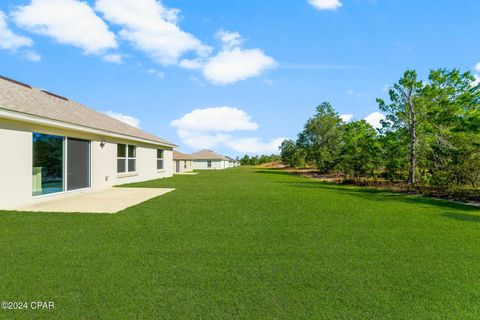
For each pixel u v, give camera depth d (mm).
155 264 3871
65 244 4715
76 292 3051
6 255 4164
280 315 2648
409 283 3352
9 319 2537
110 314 2631
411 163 16828
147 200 9961
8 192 8414
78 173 12344
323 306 2816
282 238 5203
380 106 19281
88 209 8047
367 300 2941
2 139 8227
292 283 3326
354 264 3947
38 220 6547
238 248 4605
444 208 8734
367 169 19016
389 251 4516
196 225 6168
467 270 3760
